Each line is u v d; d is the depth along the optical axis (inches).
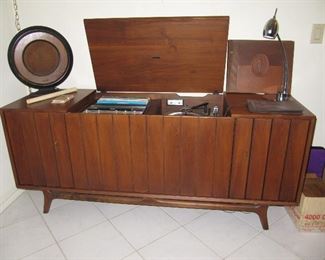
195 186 60.5
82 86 77.2
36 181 65.5
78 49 73.4
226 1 65.4
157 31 60.0
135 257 56.5
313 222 61.6
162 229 64.6
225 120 53.8
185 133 55.9
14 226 65.4
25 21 71.9
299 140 54.1
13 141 61.8
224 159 57.1
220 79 66.8
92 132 58.6
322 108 73.3
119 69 67.4
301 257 55.8
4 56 68.4
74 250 58.4
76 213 70.3
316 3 64.2
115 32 61.1
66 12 70.1
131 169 60.7
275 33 55.0
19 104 61.2
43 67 66.9
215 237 61.8
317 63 69.4
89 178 63.1
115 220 67.7
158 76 67.8
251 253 57.2
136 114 57.0
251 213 69.9
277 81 66.1
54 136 60.1
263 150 55.5
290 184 57.9
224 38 59.4
